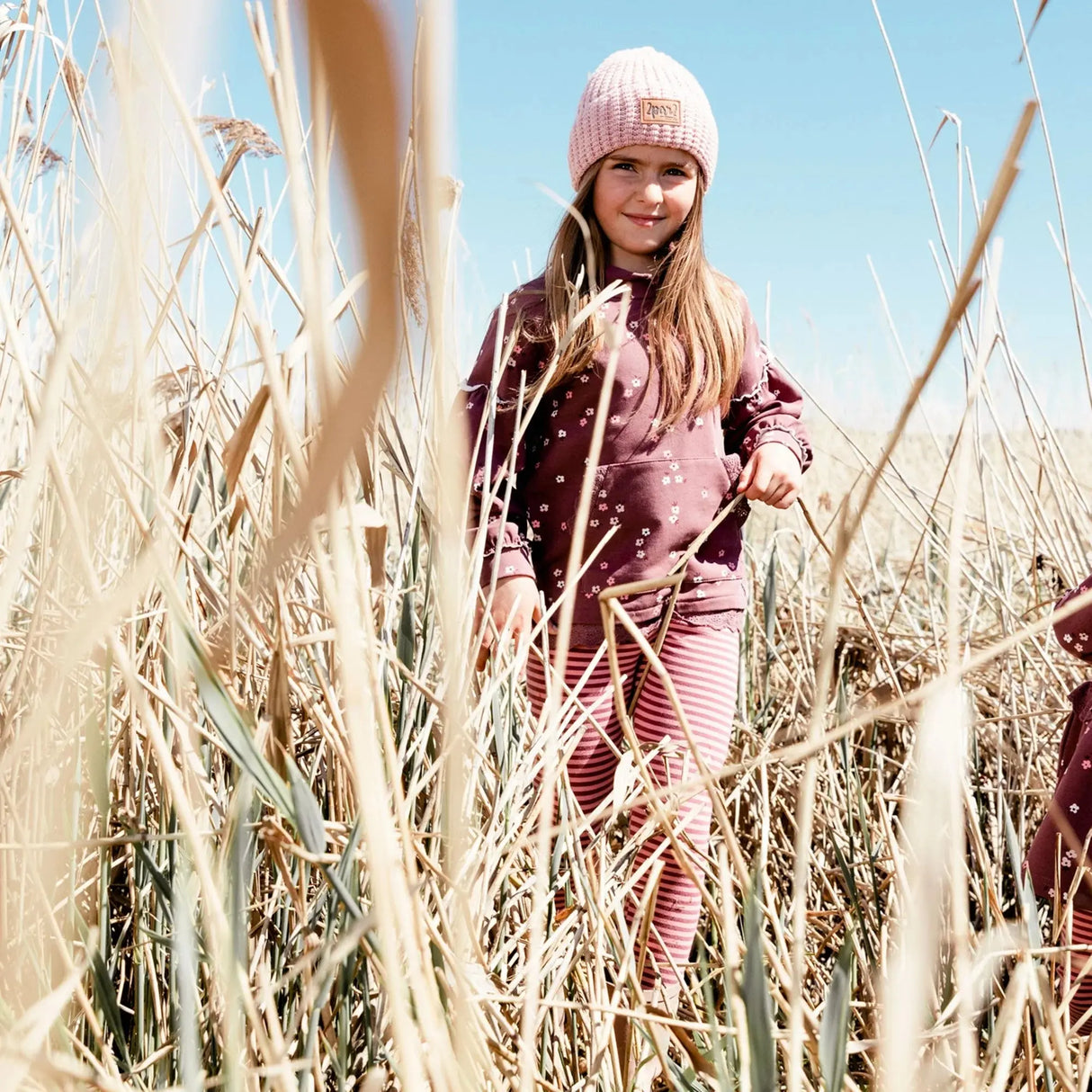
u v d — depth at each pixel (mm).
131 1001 894
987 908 997
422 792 992
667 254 1483
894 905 1119
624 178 1422
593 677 1435
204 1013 737
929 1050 814
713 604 1449
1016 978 649
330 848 836
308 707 762
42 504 851
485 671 1221
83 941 677
